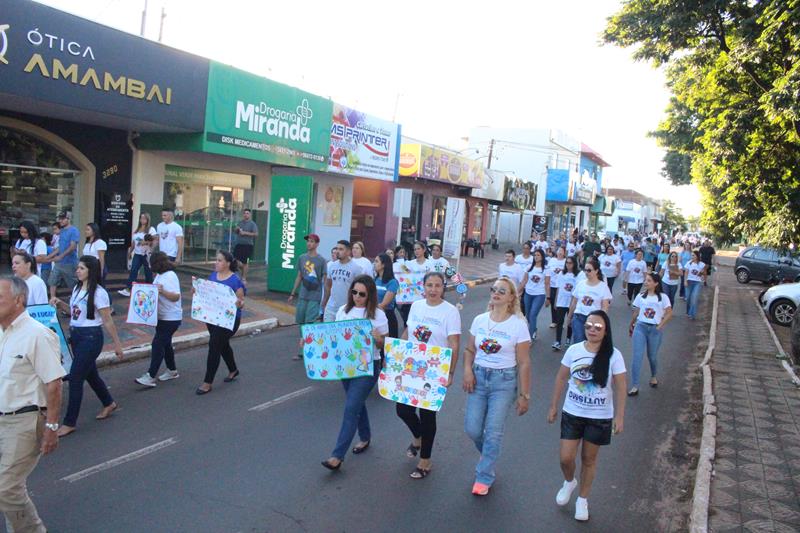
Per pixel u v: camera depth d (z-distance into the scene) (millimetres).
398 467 5898
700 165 20969
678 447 6988
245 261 15742
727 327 15648
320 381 8617
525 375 5223
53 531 4434
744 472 6234
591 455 5020
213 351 7809
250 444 6246
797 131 12352
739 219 14836
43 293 6820
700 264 16938
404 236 27578
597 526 4996
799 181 13766
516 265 12336
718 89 14734
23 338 3943
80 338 6371
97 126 14203
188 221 17062
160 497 5027
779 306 17141
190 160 16672
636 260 18109
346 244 8852
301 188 14758
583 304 9688
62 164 13898
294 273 14922
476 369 5398
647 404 8656
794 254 14609
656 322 9258
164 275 7812
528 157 50531
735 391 9352
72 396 6285
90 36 11477
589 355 5039
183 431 6504
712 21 14031
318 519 4809
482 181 32938
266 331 11758
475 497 5355
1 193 12961
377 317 5973
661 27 13984
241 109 15375
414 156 25484
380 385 5680
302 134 17875
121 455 5820
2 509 3926
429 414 5629
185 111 13805
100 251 11016
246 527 4625
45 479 5250
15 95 10461
